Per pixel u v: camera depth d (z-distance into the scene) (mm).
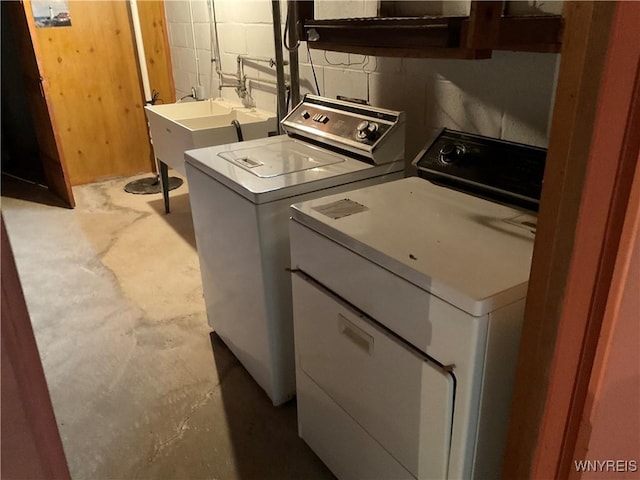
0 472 549
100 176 4426
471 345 1018
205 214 2016
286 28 2352
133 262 3078
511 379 1104
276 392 1922
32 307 2621
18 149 4844
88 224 3605
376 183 1841
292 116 2248
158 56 4344
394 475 1328
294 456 1765
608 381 885
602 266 787
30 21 3359
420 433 1191
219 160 1937
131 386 2082
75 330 2438
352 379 1385
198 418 1924
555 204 794
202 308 2615
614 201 745
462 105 1881
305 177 1720
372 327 1248
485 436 1139
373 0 2111
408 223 1339
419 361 1130
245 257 1785
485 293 1003
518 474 1015
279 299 1769
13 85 4633
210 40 3680
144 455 1771
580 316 826
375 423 1343
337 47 1837
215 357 2248
